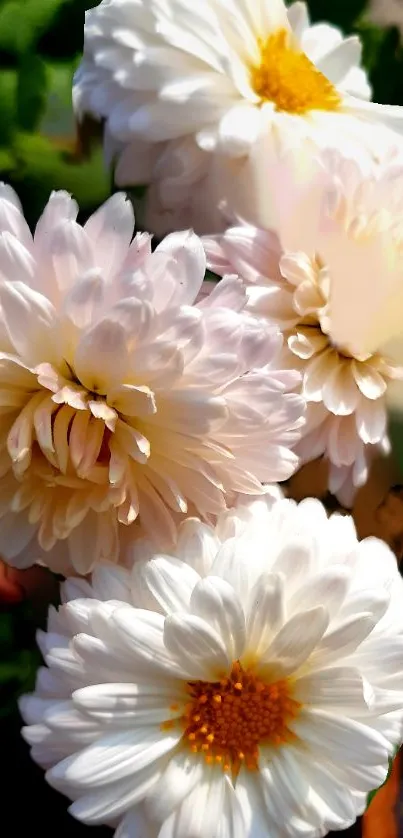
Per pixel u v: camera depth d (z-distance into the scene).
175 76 0.40
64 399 0.36
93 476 0.37
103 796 0.37
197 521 0.38
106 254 0.36
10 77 0.42
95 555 0.38
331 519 0.39
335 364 0.40
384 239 0.39
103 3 0.40
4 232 0.36
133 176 0.41
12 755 0.40
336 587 0.37
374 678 0.38
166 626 0.37
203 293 0.39
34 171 0.41
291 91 0.42
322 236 0.39
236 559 0.37
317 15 0.44
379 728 0.38
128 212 0.37
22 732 0.38
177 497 0.37
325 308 0.40
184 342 0.36
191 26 0.40
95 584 0.38
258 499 0.39
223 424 0.37
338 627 0.37
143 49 0.40
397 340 0.40
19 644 0.40
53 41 0.43
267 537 0.38
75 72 0.41
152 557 0.38
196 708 0.38
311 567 0.38
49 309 0.36
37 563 0.39
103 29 0.40
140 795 0.37
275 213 0.40
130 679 0.37
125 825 0.37
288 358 0.40
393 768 0.42
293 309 0.40
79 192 0.41
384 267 0.39
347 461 0.40
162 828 0.37
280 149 0.40
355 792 0.38
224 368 0.36
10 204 0.37
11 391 0.37
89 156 0.41
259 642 0.38
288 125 0.40
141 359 0.36
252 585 0.37
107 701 0.37
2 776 0.40
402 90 0.44
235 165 0.40
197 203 0.41
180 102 0.40
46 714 0.37
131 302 0.35
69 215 0.37
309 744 0.38
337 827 0.37
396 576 0.39
